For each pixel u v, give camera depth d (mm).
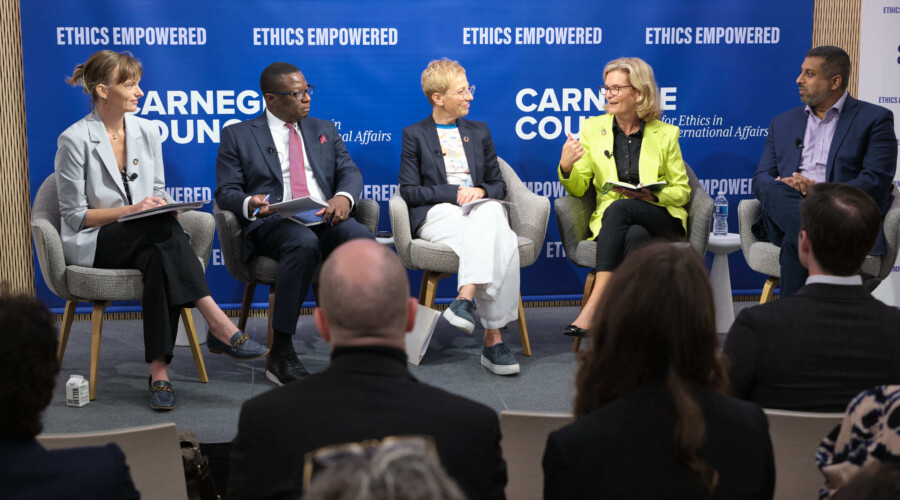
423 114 4277
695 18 4301
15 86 4004
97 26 4016
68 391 3004
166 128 4133
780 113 4293
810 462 1530
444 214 3559
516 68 4266
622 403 1186
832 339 1631
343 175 3615
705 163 4418
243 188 3555
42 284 4137
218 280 4293
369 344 1181
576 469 1164
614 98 3764
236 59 4121
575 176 3773
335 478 566
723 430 1164
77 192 3236
